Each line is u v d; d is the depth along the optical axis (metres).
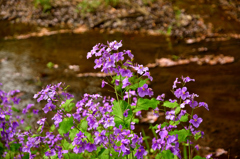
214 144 3.76
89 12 10.27
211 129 4.09
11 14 10.65
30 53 7.31
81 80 5.75
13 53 7.31
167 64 6.47
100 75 5.98
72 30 9.18
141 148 1.83
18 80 5.75
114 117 1.98
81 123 2.06
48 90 2.04
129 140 1.77
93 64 6.59
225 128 4.10
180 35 8.43
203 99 4.93
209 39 8.09
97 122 1.96
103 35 8.66
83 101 2.22
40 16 10.28
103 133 1.88
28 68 6.38
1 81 5.70
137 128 4.16
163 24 9.19
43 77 5.91
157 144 1.87
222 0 10.92
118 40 8.17
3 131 2.63
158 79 5.70
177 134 1.89
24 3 11.46
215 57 6.80
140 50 7.37
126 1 10.65
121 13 9.99
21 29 9.37
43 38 8.48
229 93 5.12
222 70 6.07
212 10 10.01
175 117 2.12
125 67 1.92
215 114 4.47
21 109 4.62
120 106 2.00
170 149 1.85
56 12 10.48
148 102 1.98
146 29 9.00
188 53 7.11
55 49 7.57
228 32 8.55
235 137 3.88
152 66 6.37
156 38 8.31
